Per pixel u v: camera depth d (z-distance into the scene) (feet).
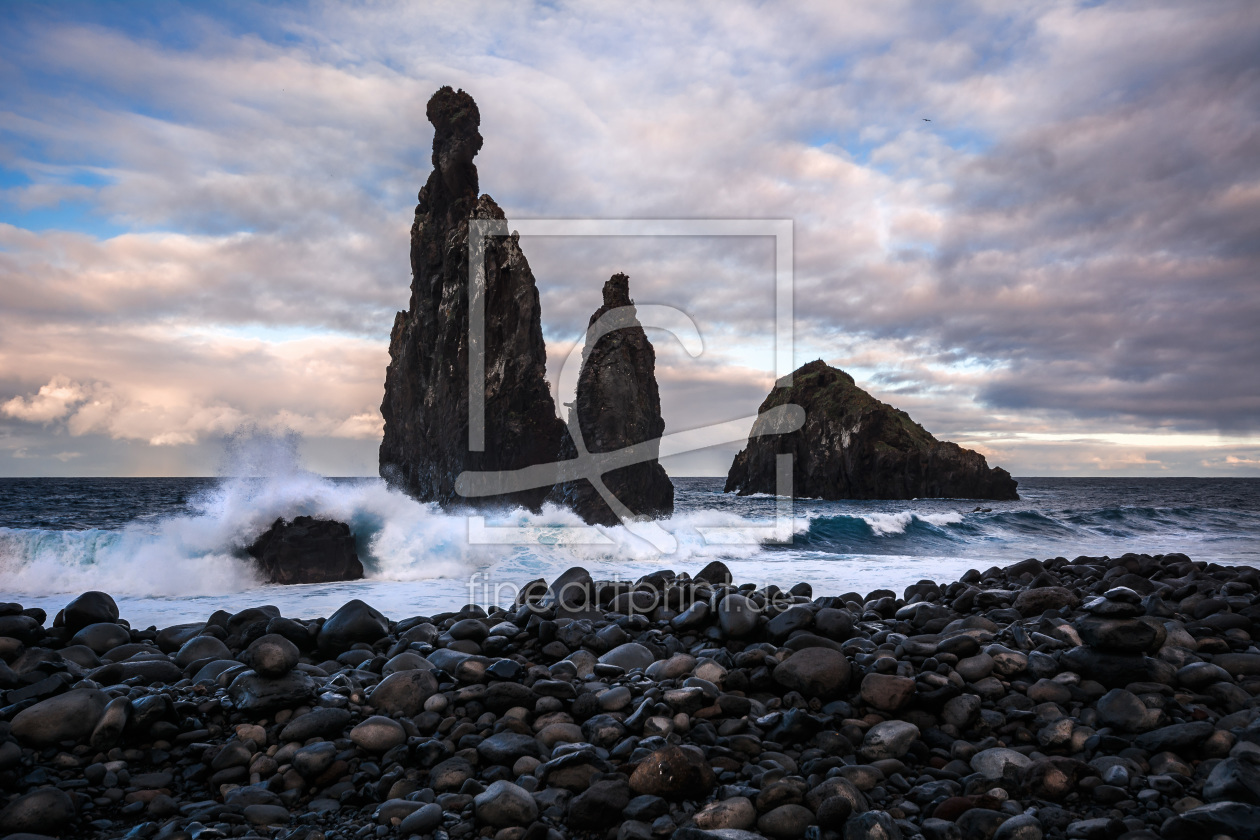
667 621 17.11
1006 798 9.59
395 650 15.31
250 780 10.52
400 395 152.97
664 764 9.65
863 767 10.35
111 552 40.91
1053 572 25.34
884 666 13.03
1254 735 10.48
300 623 17.16
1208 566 23.45
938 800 9.70
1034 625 15.71
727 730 11.50
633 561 48.24
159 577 38.78
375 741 11.03
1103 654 12.88
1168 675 12.64
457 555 45.96
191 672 14.26
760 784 9.84
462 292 132.98
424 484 142.41
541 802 9.66
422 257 147.54
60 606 34.81
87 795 9.89
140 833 9.04
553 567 45.80
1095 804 9.60
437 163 147.43
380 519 46.57
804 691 12.60
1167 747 10.63
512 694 12.28
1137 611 13.07
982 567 42.70
